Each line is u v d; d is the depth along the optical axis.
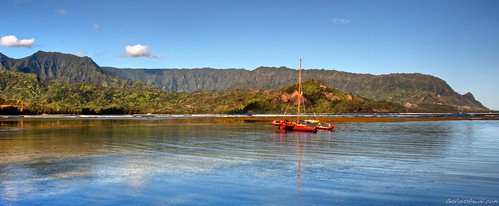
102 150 54.72
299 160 46.47
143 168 41.00
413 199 29.66
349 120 165.75
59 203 28.89
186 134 83.19
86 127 104.00
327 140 71.56
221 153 52.31
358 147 59.84
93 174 37.97
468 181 35.00
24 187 33.03
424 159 47.38
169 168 41.03
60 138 71.25
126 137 74.62
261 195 30.81
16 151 53.12
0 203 28.80
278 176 37.12
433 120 172.12
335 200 29.52
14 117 168.50
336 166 42.34
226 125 120.75
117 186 33.44
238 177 36.72
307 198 30.03
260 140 70.81
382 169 40.62
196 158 47.78
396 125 129.75
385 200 29.47
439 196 30.41
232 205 28.47
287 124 99.06
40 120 141.75
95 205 28.47
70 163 43.81
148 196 30.61
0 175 37.34
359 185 33.69
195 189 32.50
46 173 38.31
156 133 85.31
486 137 79.00
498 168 41.03
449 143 66.25
